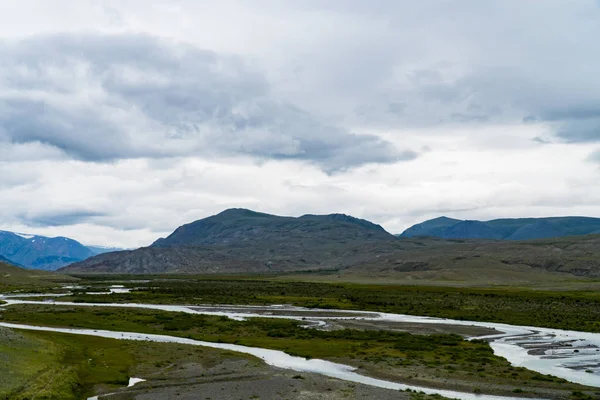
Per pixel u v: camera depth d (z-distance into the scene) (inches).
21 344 2684.5
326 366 2635.3
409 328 3998.5
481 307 5502.0
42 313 4771.2
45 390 1966.0
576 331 3892.7
